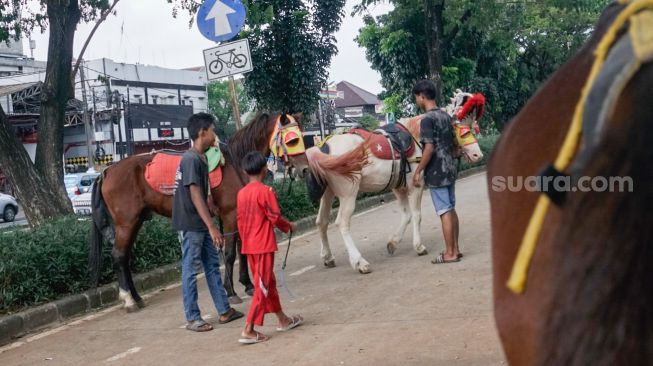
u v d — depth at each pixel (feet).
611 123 4.18
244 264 22.20
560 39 88.58
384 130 24.99
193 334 18.30
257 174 17.07
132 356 16.76
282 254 29.66
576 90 5.87
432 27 57.67
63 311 21.34
